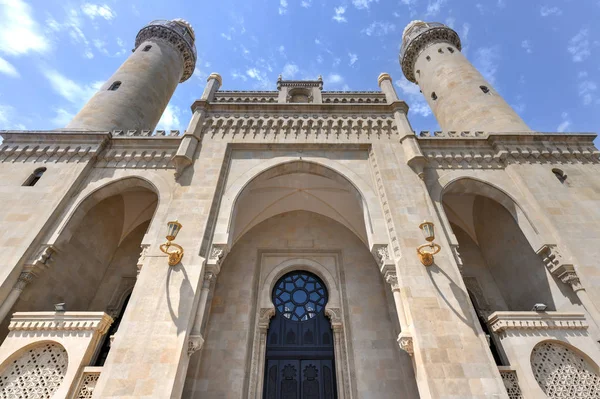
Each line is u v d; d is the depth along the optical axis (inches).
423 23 1102.4
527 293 485.7
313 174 538.0
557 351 350.9
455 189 524.1
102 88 776.3
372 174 506.6
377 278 547.2
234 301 511.2
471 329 333.4
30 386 323.3
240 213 593.9
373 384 430.3
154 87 844.6
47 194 482.6
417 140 561.9
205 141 547.2
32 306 423.2
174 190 464.1
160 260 388.5
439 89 868.6
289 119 589.3
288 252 585.6
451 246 416.2
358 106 617.9
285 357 476.1
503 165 538.9
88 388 318.7
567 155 541.0
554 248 425.1
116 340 322.0
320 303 537.6
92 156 537.3
